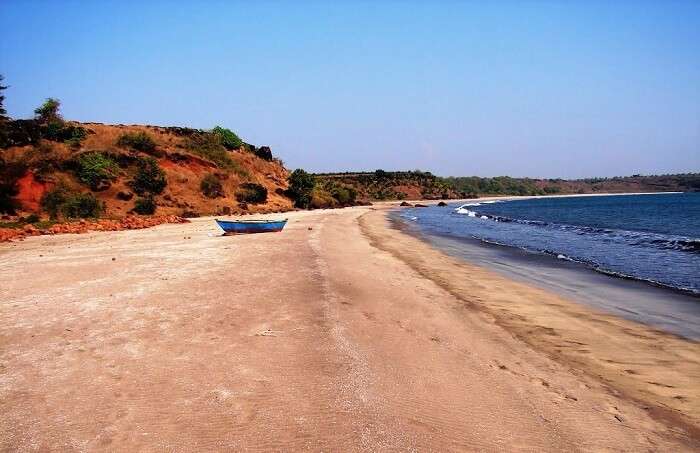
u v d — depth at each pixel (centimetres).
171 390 594
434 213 6175
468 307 1094
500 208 7900
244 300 1029
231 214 4228
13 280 1253
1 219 3019
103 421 522
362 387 609
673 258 1936
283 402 564
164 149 4641
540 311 1084
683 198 12206
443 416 552
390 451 471
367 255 1869
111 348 738
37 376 638
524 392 633
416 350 770
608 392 647
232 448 471
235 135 6109
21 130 3962
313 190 6475
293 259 1595
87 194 3525
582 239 2748
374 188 12712
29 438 490
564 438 522
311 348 742
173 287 1152
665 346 844
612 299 1213
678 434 541
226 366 668
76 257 1644
